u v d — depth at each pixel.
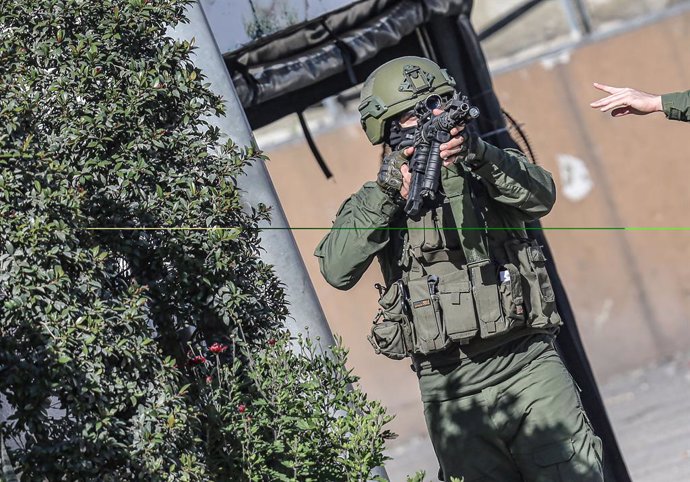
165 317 15.39
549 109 44.59
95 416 13.23
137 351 13.63
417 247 16.28
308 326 19.41
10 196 13.42
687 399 39.72
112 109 14.70
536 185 16.08
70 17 15.12
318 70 23.11
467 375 16.41
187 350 15.92
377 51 23.36
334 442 15.30
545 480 16.20
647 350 45.34
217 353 14.95
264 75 22.97
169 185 15.27
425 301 16.23
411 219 16.33
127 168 14.90
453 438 16.69
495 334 15.99
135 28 15.44
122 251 14.77
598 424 23.36
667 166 44.66
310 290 19.48
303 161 43.81
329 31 23.23
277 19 22.45
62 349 12.95
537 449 16.19
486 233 16.20
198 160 15.52
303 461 14.77
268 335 16.09
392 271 16.80
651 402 40.62
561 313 23.72
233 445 14.72
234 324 15.65
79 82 14.65
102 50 15.12
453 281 16.17
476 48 24.41
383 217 16.03
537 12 44.44
